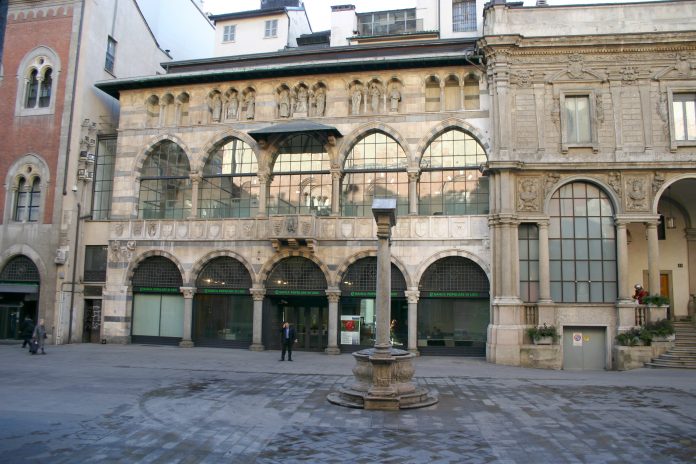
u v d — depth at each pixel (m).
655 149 27.25
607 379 21.27
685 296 31.27
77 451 10.85
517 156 28.00
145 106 33.44
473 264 28.80
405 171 30.28
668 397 17.38
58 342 31.75
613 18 28.34
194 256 31.42
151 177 33.12
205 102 32.66
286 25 43.41
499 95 28.31
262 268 30.41
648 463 10.67
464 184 29.69
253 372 21.91
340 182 30.73
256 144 31.77
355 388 15.93
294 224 29.16
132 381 19.17
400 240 29.12
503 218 27.30
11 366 22.61
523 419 14.13
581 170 27.61
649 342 25.56
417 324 29.28
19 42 35.03
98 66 35.50
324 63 30.30
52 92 34.00
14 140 34.16
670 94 27.45
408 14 39.66
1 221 33.62
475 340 28.80
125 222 32.47
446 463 10.52
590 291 27.52
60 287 32.16
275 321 31.41
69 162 33.03
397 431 12.71
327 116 30.92
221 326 31.67
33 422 13.08
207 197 32.50
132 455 10.68
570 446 11.74
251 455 10.84
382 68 30.45
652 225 26.94
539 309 27.03
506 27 28.75
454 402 16.23
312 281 30.36
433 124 29.75
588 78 28.12
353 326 29.95
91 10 34.75
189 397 16.41
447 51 30.89
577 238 27.86
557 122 28.06
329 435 12.31
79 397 16.11
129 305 32.22
